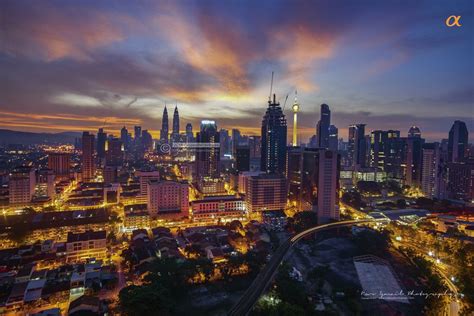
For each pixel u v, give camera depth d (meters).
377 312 153.00
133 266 193.38
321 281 179.88
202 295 163.62
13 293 150.00
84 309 139.75
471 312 150.25
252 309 146.88
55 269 181.38
